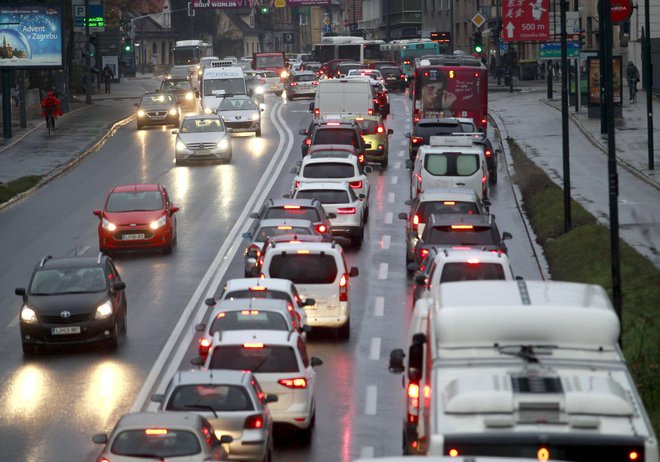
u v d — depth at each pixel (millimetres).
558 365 24328
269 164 108625
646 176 89938
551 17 140750
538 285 27234
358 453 38156
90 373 48750
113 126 141875
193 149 108125
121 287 53844
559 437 22219
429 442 22938
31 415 43281
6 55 129250
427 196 65000
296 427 38594
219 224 81500
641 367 40375
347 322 53125
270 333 39562
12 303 61625
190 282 65188
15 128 137250
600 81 119625
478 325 25016
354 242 74312
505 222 80062
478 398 22828
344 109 120062
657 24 165625
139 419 31281
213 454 31141
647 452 22141
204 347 41844
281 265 52875
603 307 25422
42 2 130125
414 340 28297
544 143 114562
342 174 80875
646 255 61062
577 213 74938
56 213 87250
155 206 74000
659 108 140125
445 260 46750
